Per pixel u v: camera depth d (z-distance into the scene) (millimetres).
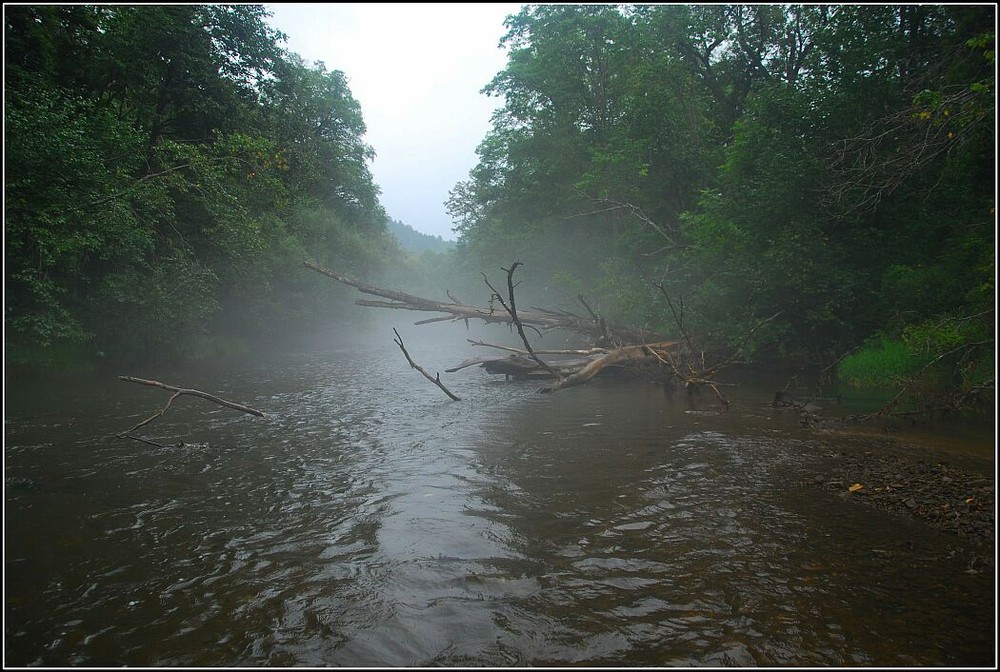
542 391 13062
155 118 22062
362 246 40719
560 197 30172
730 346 16188
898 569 4402
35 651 3539
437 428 9758
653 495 6145
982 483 6184
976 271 12141
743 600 4004
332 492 6438
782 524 5301
